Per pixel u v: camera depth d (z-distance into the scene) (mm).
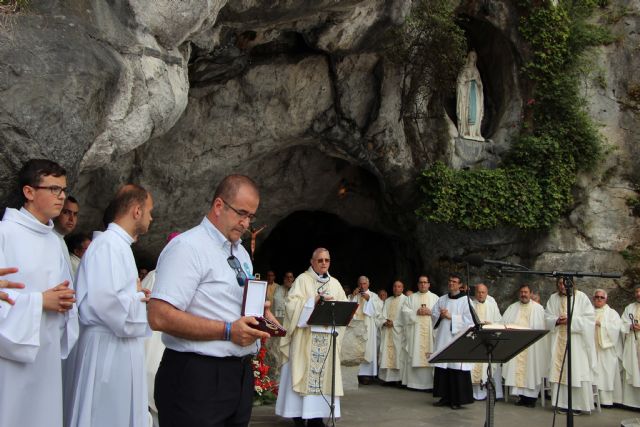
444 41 14508
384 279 19812
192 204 13852
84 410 4641
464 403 11758
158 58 7574
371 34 12328
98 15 6770
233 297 3691
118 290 4609
